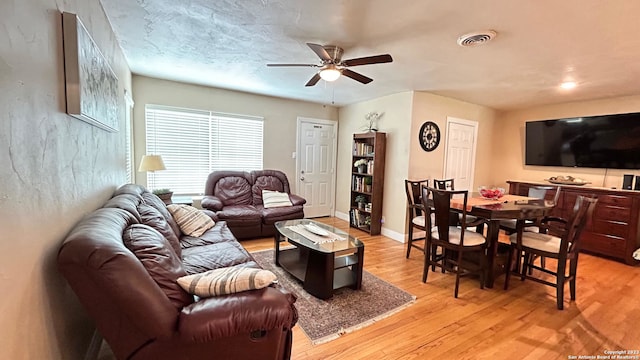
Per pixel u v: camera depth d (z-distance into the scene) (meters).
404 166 4.27
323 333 1.99
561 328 2.13
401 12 1.95
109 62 2.23
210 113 4.49
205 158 4.55
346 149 5.60
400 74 3.33
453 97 4.47
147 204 2.20
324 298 2.42
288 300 1.33
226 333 1.15
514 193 4.77
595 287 2.84
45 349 1.04
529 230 3.15
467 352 1.85
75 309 1.36
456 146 4.73
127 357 1.14
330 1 1.85
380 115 4.70
